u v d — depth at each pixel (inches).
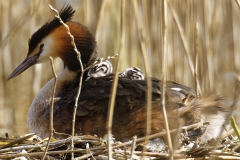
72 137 336.8
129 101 386.0
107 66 478.6
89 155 326.3
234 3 660.7
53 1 786.8
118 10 661.3
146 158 328.5
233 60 661.3
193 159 327.3
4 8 790.5
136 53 665.0
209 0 620.1
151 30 610.9
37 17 768.3
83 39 447.2
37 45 458.0
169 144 292.2
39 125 422.6
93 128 394.0
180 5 602.2
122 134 387.5
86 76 450.9
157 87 388.5
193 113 377.1
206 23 588.1
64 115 405.4
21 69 458.0
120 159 325.1
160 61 310.5
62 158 343.0
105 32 666.8
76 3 799.1
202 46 588.7
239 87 295.1
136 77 465.1
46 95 432.5
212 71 613.0
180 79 623.8
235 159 321.4
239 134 344.8
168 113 374.3
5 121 650.2
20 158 324.5
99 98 392.5
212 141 351.9
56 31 450.3
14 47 858.1
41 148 337.1
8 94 780.6
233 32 660.7
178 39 619.5
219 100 395.9
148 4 604.4
